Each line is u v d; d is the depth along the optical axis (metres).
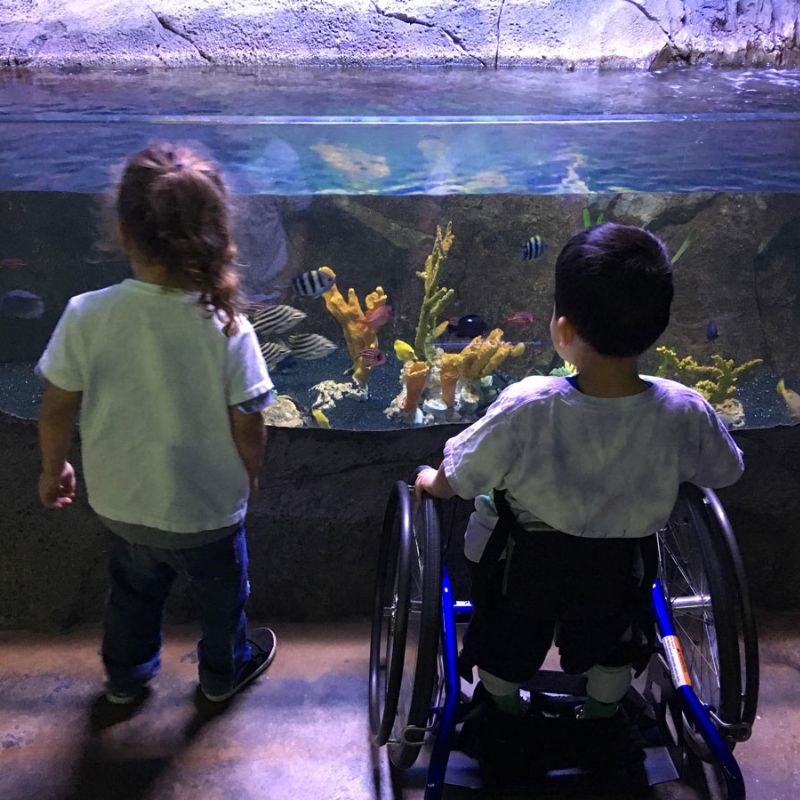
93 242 3.47
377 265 3.59
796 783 1.98
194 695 2.22
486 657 1.67
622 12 4.30
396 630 1.64
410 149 3.13
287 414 2.53
